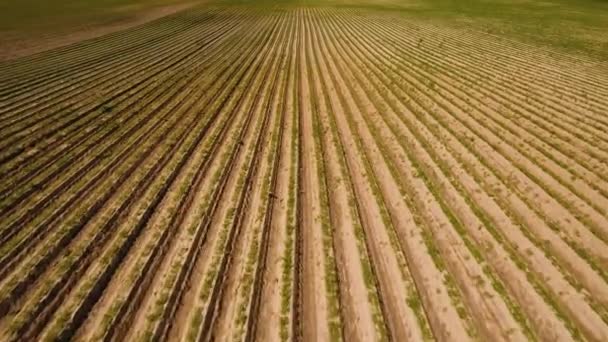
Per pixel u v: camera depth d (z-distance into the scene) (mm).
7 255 10500
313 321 9367
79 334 8750
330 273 10625
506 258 11109
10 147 15602
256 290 10047
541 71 25781
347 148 17047
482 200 13484
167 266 10625
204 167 15273
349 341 8914
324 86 24109
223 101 21484
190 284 10125
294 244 11562
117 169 14680
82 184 13625
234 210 12859
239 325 9094
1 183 13359
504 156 15945
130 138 17000
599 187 14016
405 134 17938
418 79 24734
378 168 15523
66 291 9680
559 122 18703
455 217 12727
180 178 14500
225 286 10117
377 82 24516
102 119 18609
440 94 22250
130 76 24922
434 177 14789
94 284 9875
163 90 22828
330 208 13273
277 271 10648
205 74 25969
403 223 12562
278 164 15727
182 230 11961
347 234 12062
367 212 13094
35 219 11922
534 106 20469
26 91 21484
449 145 16875
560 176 14680
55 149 15727
